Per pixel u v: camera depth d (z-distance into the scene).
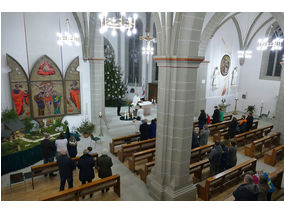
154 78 21.44
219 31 16.48
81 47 11.81
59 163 6.14
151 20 19.88
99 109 12.78
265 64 17.59
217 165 7.46
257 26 17.23
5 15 9.27
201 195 6.61
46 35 10.58
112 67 18.27
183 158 6.16
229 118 16.55
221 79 17.92
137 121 11.23
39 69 10.44
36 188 6.99
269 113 17.75
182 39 5.51
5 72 9.51
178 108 5.87
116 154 9.73
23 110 10.25
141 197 6.62
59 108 11.46
